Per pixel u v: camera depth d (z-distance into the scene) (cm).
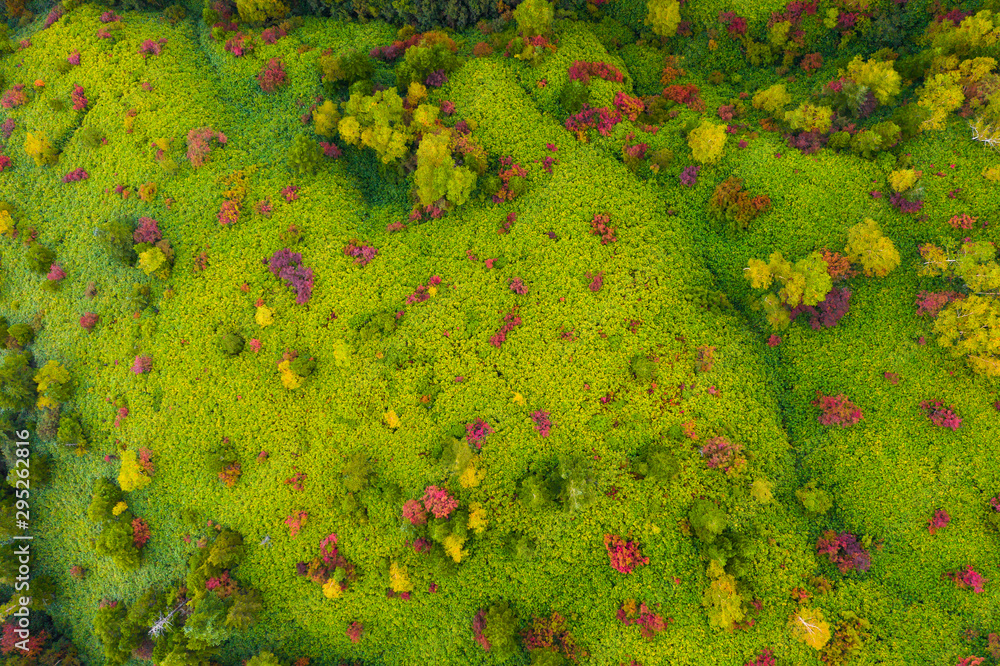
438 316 4344
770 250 4331
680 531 3872
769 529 3866
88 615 4516
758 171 4450
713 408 4059
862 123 4450
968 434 3750
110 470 4372
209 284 4491
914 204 4069
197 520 4181
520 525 3962
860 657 3638
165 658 3906
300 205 4691
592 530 3925
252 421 4259
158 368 4397
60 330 4619
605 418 4034
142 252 4347
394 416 4116
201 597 3950
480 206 4650
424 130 4656
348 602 4041
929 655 3597
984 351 3678
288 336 4391
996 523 3594
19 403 4512
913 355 3919
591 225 4484
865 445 3912
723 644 3725
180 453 4288
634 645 3794
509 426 4094
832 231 4222
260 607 3991
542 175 4666
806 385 4128
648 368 4003
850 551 3756
